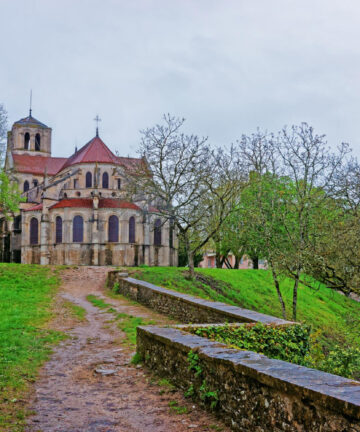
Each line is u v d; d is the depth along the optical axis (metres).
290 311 38.06
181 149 39.59
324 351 23.16
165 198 39.53
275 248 28.55
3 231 74.06
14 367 10.84
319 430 5.48
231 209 38.75
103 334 16.20
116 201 64.19
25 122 88.81
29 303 24.88
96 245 61.88
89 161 68.44
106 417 7.77
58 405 8.43
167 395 8.89
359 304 48.03
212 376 7.93
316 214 27.89
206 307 16.81
